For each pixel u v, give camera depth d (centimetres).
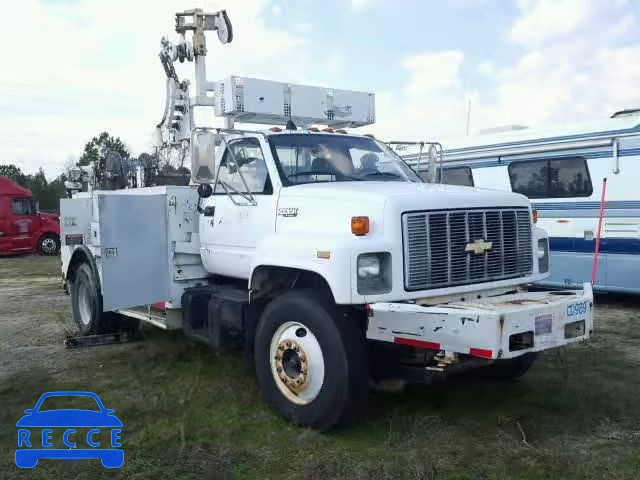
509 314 381
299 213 478
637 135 919
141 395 518
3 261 1980
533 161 1052
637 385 530
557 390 513
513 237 486
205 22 811
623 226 934
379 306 405
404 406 484
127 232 589
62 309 977
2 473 380
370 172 563
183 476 374
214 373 573
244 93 643
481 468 378
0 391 533
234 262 554
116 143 4419
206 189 565
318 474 367
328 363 424
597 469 372
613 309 925
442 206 441
